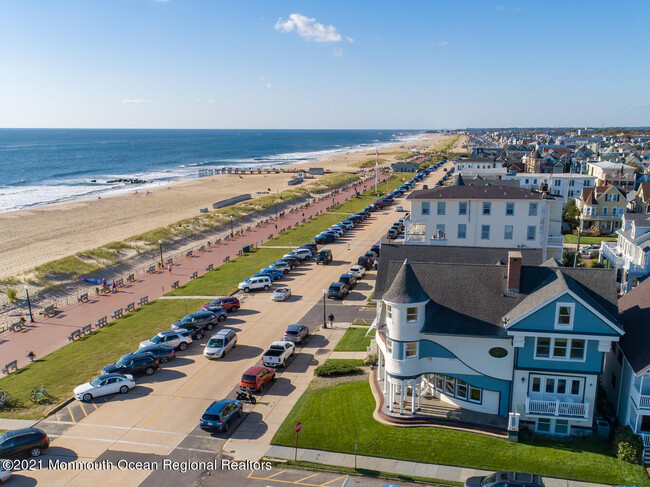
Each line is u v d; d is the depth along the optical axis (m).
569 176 115.06
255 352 44.34
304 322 51.47
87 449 29.80
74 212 125.62
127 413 34.16
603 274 31.36
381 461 28.00
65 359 44.31
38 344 48.56
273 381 38.56
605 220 96.38
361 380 37.66
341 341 46.16
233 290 63.84
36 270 71.19
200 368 41.34
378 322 34.53
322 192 160.12
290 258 73.75
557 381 29.97
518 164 169.00
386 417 31.56
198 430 31.86
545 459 27.38
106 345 47.28
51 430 32.09
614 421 30.94
